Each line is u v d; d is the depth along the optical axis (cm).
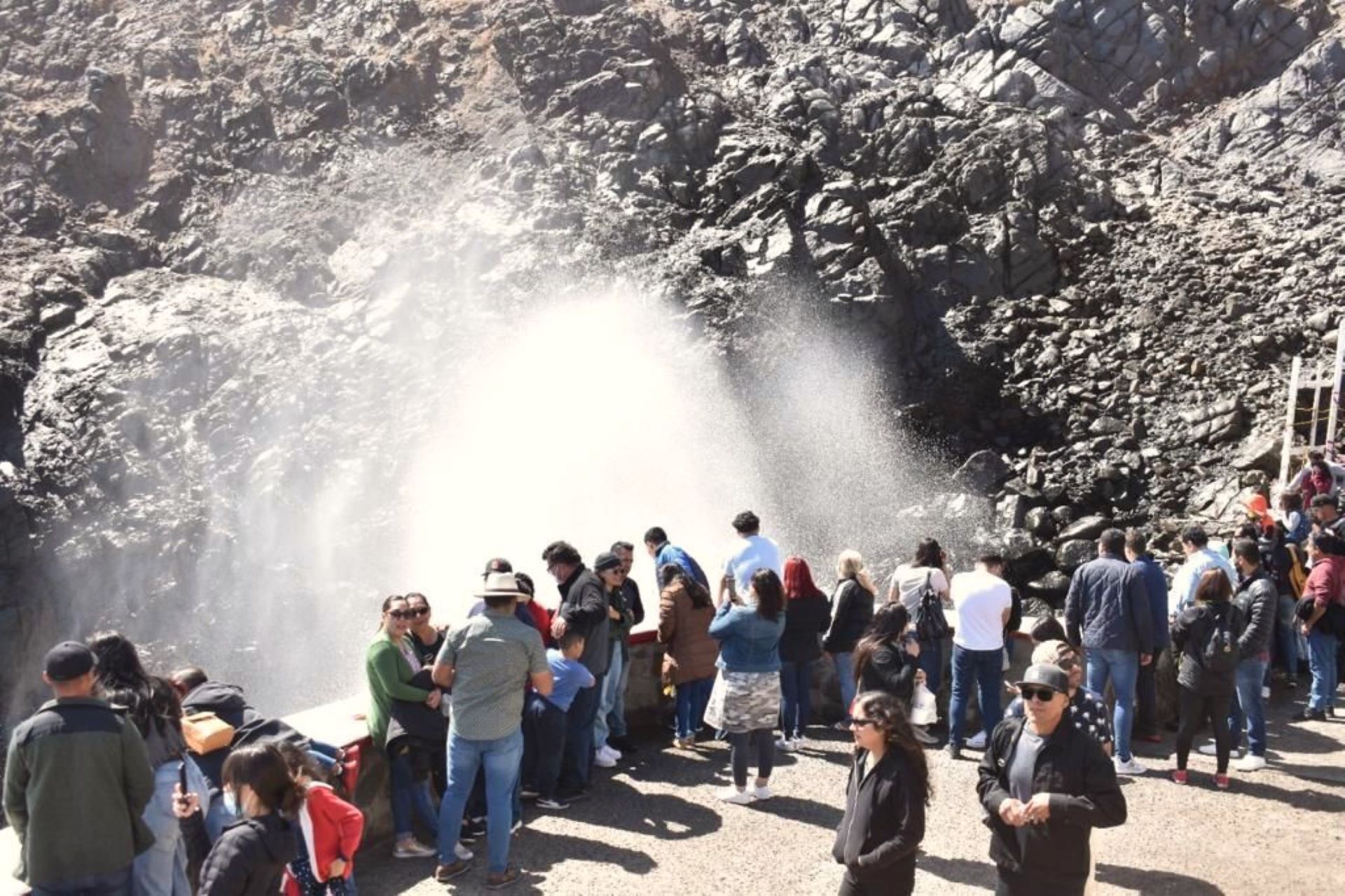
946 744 1005
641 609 988
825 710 1070
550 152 2867
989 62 3381
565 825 809
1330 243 2780
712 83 3194
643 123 2936
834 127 3028
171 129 2928
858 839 554
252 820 500
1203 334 2580
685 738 969
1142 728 1014
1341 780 914
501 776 707
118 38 3141
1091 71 3478
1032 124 3002
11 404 2348
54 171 2788
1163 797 880
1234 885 738
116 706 539
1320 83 3266
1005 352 2630
